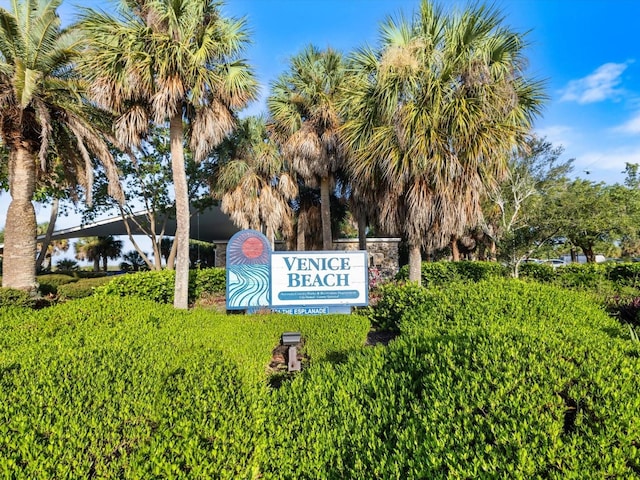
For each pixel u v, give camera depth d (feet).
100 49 24.02
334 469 6.19
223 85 25.93
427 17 23.20
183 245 26.58
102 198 46.68
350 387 8.39
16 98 24.95
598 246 55.88
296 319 18.43
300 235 48.06
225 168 40.47
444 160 22.54
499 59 23.24
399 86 22.61
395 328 19.10
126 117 24.93
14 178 26.76
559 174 41.06
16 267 26.45
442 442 5.80
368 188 26.17
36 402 6.52
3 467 4.99
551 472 4.82
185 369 8.80
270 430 6.98
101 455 5.42
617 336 10.98
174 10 24.38
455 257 64.64
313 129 37.29
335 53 37.09
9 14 24.03
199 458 5.57
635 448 5.01
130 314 14.55
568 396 6.35
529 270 38.50
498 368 7.18
